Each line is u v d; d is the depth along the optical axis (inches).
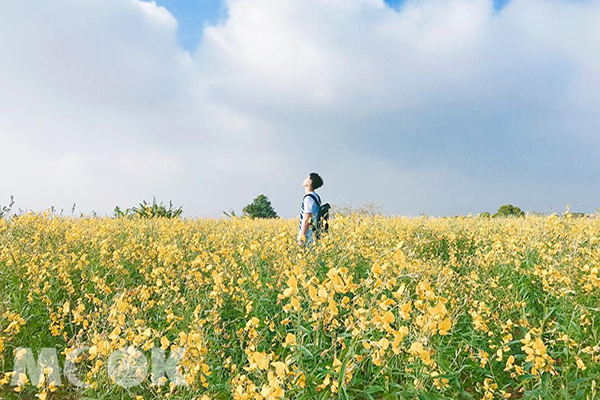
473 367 131.7
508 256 235.0
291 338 102.3
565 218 278.7
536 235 273.3
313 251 205.5
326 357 108.9
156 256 236.7
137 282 219.6
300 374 87.6
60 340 154.4
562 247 222.5
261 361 84.4
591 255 206.2
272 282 172.9
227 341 144.8
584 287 163.2
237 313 162.2
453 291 177.8
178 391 111.6
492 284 191.3
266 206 1373.0
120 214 516.1
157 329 145.9
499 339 151.6
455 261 252.7
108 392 108.2
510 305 171.9
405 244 254.2
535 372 109.8
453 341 147.3
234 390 106.2
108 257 234.4
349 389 99.3
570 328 144.4
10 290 170.6
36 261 200.1
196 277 162.9
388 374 109.8
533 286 201.5
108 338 117.5
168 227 323.6
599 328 148.9
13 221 298.7
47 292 178.4
